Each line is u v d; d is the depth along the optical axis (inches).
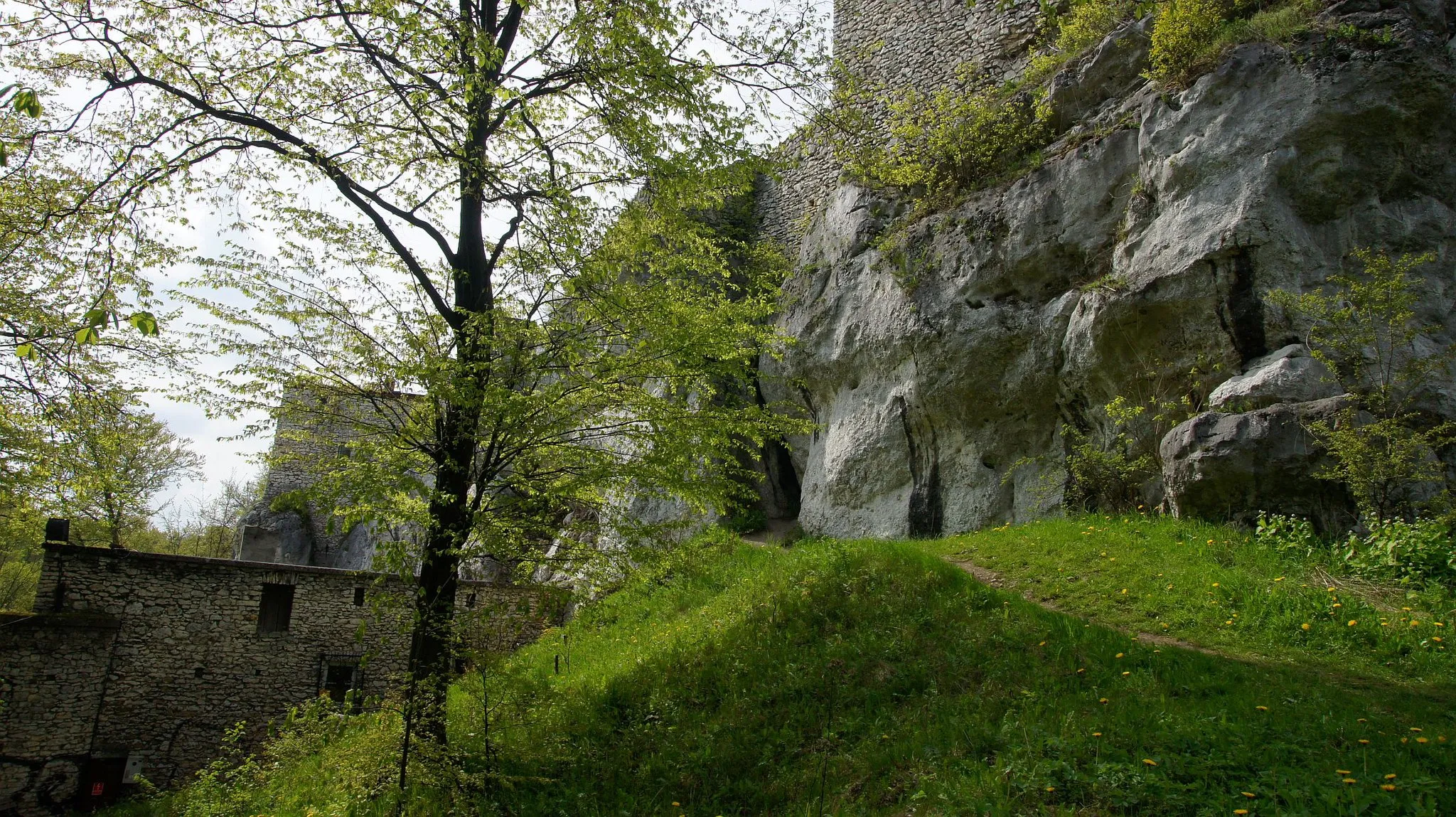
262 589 600.1
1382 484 305.9
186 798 402.9
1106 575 331.6
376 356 284.5
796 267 661.9
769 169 340.8
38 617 517.0
